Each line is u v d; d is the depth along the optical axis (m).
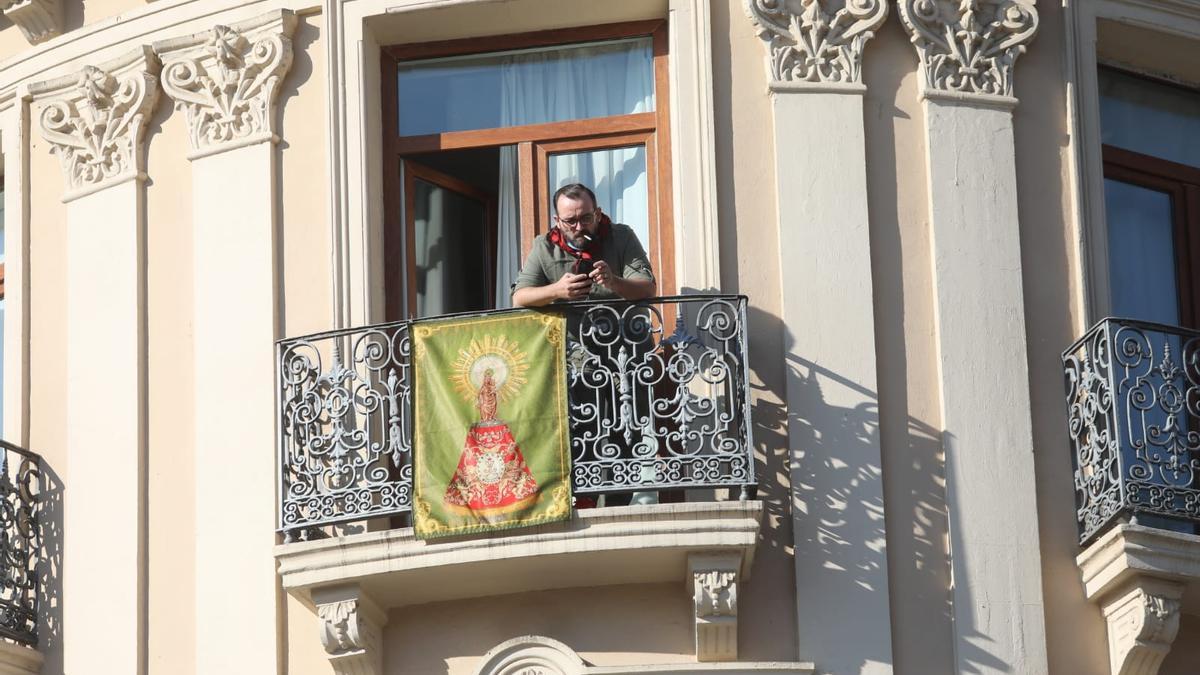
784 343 21.11
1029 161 21.88
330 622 20.47
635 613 20.61
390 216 22.22
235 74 22.55
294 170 22.23
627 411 20.47
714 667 20.14
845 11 21.94
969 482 20.84
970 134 21.80
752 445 20.48
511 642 20.42
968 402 21.06
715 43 21.94
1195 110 23.36
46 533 22.16
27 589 21.98
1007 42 22.06
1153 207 22.97
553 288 20.58
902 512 20.75
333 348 21.06
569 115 22.52
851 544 20.61
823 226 21.42
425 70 22.70
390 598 20.75
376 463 20.88
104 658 21.55
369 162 22.17
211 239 22.27
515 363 20.64
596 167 22.39
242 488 21.50
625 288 20.67
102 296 22.55
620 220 22.19
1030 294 21.50
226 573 21.33
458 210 22.41
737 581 20.22
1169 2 22.66
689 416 20.42
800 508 20.70
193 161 22.53
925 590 20.56
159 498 21.81
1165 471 20.66
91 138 23.00
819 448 20.86
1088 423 20.88
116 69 22.97
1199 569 20.30
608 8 22.28
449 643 20.75
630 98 22.47
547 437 20.42
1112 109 23.08
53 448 22.41
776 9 21.97
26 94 23.41
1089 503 20.75
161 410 22.05
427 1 22.27
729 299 20.73
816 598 20.47
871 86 21.86
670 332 21.45
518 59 22.69
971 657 20.39
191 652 21.30
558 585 20.69
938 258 21.41
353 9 22.42
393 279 22.05
